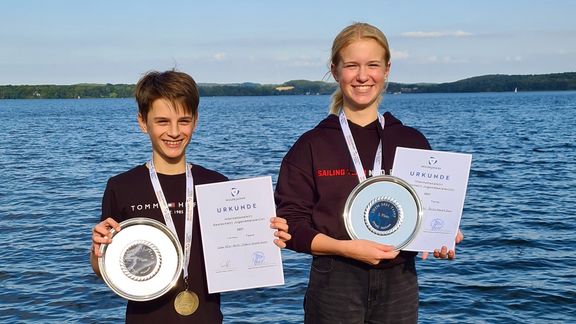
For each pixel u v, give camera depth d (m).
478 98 180.00
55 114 96.38
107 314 7.91
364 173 3.66
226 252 3.63
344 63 3.68
